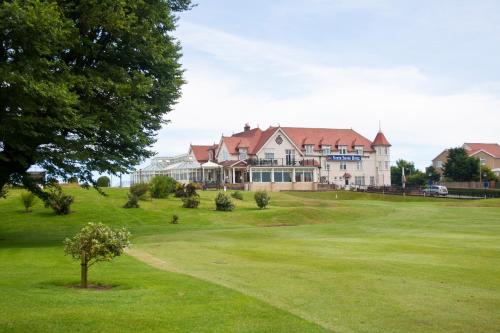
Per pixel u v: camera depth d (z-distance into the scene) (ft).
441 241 75.31
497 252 60.64
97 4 71.97
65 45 68.74
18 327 25.22
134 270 45.34
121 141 82.23
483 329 27.63
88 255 36.88
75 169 79.05
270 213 130.82
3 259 55.36
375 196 222.28
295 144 272.51
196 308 30.12
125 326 26.08
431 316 30.09
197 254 59.57
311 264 50.42
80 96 74.84
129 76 78.33
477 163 309.22
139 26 76.33
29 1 61.26
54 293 33.63
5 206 130.82
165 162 301.02
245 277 42.39
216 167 251.19
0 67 61.62
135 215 123.65
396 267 48.26
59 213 121.60
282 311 29.91
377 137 311.06
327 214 136.26
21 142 69.31
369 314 30.35
